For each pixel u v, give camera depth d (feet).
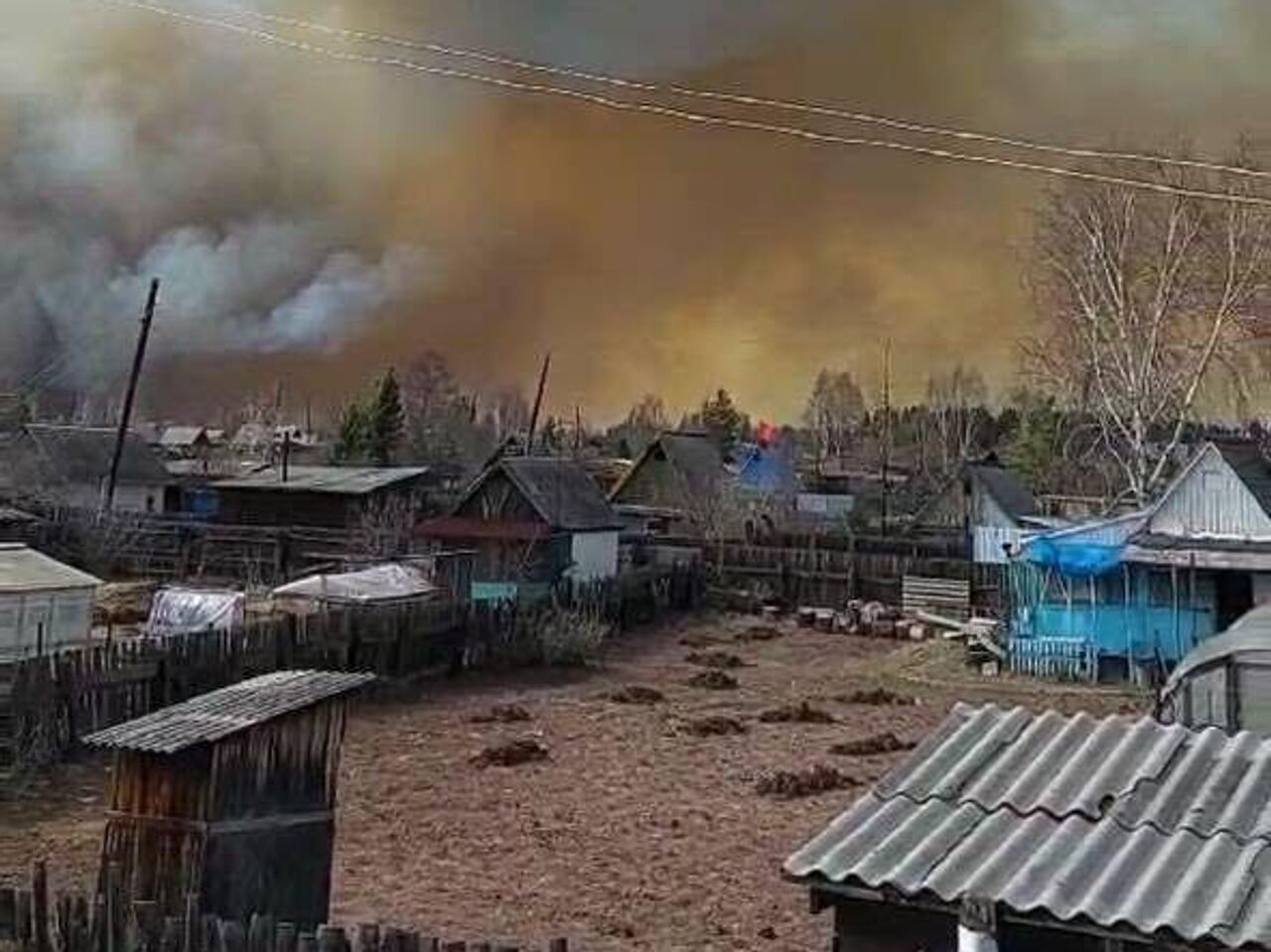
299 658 71.92
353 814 51.13
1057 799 24.44
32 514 144.66
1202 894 21.03
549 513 134.82
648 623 123.85
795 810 53.26
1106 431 160.76
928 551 160.56
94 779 54.24
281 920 32.40
